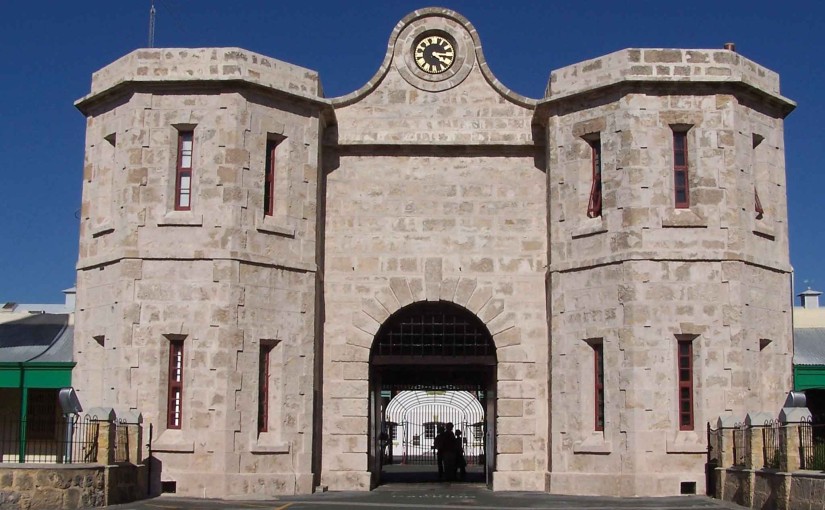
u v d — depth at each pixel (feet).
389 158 101.65
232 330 88.94
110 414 78.95
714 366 88.69
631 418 87.45
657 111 91.50
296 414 92.43
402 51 102.73
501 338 98.94
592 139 94.53
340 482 97.14
